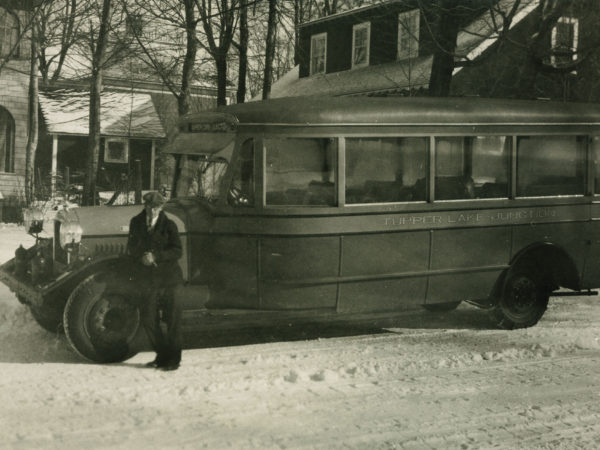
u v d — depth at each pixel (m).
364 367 6.76
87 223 7.29
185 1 20.20
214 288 7.57
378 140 7.83
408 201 8.03
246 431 5.04
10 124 26.19
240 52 21.20
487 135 8.42
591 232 9.15
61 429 4.98
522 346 7.93
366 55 27.45
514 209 8.65
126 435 4.89
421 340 8.25
